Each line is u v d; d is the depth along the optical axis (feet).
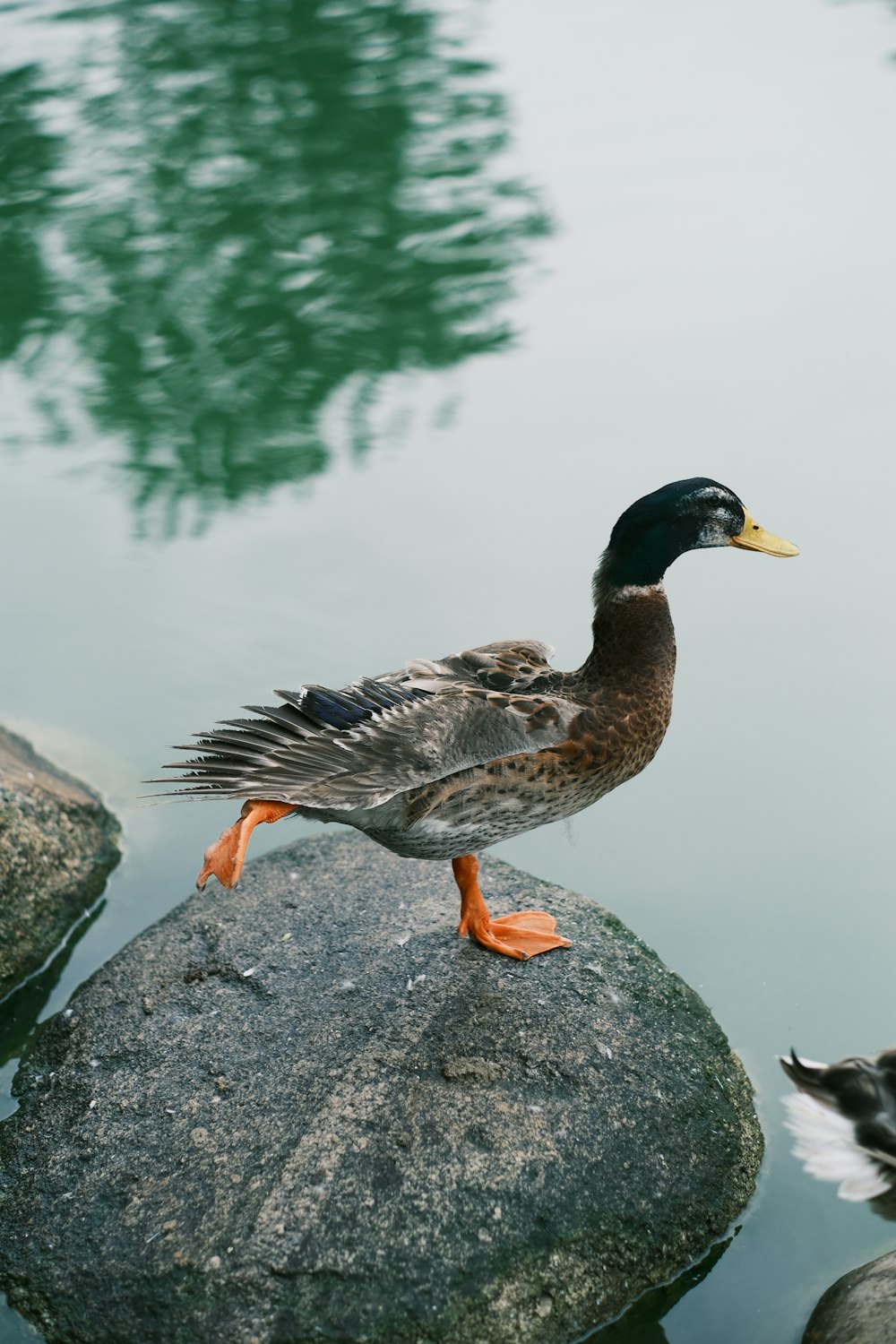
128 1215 7.20
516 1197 7.17
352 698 7.47
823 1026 8.01
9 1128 7.52
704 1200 7.34
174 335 12.02
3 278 12.84
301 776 7.26
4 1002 8.25
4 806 8.59
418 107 15.52
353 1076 7.43
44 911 8.48
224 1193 7.20
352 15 17.84
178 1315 7.00
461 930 7.88
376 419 11.21
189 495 10.80
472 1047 7.50
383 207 13.61
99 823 8.93
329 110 15.67
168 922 8.13
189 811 9.14
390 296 12.32
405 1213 7.12
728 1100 7.55
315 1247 7.06
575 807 7.70
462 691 7.52
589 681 7.79
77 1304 7.07
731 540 7.87
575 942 7.92
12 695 9.66
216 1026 7.66
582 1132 7.32
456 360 11.60
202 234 13.33
